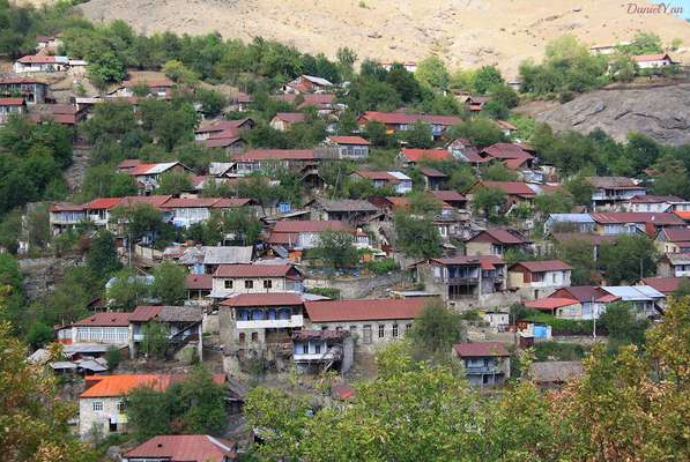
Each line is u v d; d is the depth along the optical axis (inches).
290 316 5723.4
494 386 5305.1
